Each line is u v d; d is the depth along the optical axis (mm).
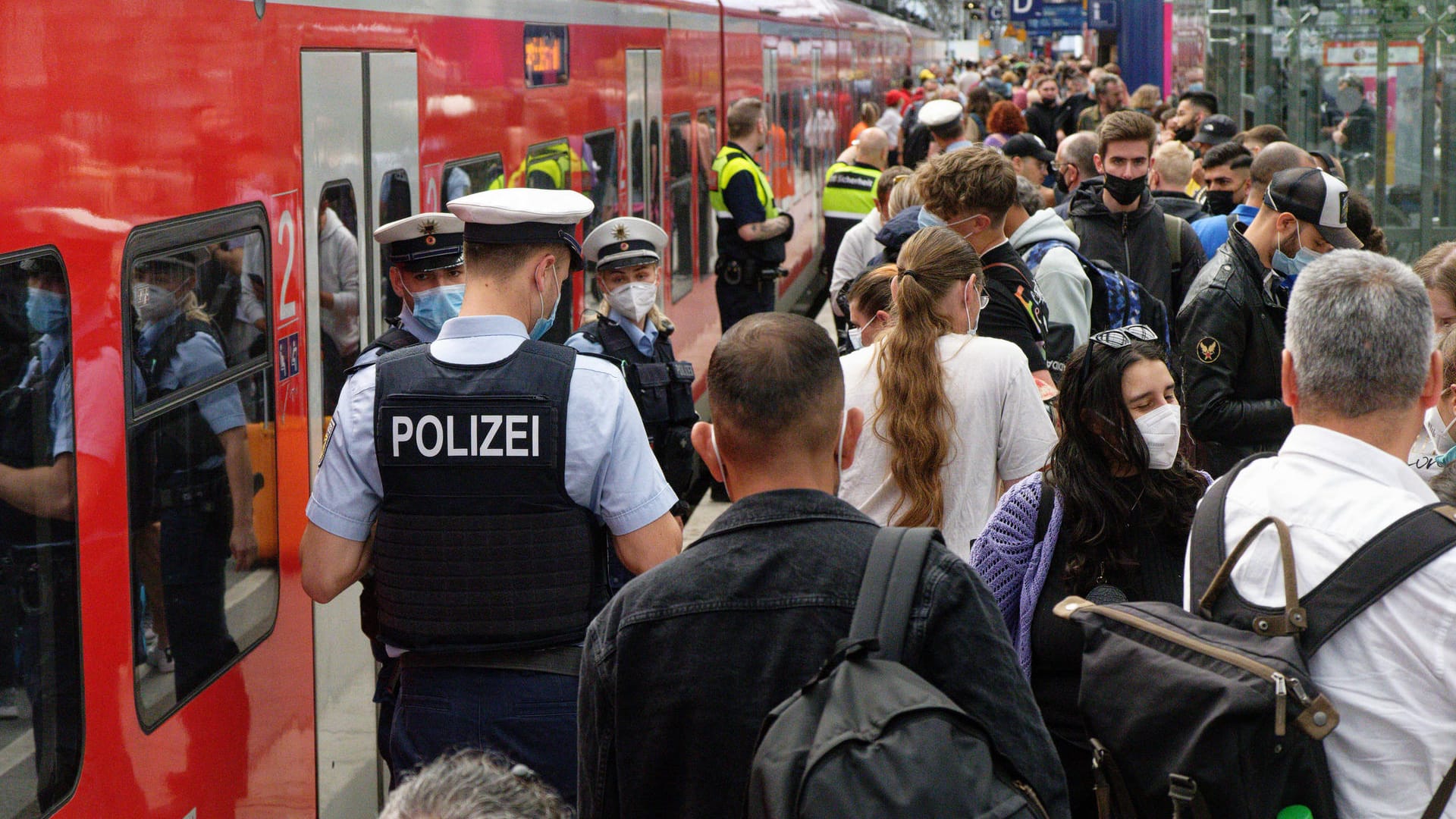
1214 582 2182
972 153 4262
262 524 3377
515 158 5527
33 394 2422
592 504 2963
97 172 2639
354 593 3980
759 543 2078
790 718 1885
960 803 1772
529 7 5730
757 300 10312
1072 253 5020
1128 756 2111
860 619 1978
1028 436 3551
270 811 3395
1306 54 9219
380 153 4164
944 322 3549
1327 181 4406
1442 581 1987
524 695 2922
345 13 3889
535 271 3049
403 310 3703
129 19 2762
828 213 11875
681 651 2049
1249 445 4672
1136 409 2910
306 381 3656
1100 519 2895
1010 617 3014
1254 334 4555
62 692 2504
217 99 3135
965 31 62688
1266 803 2010
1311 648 2062
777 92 13469
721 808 2029
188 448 3000
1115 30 28812
